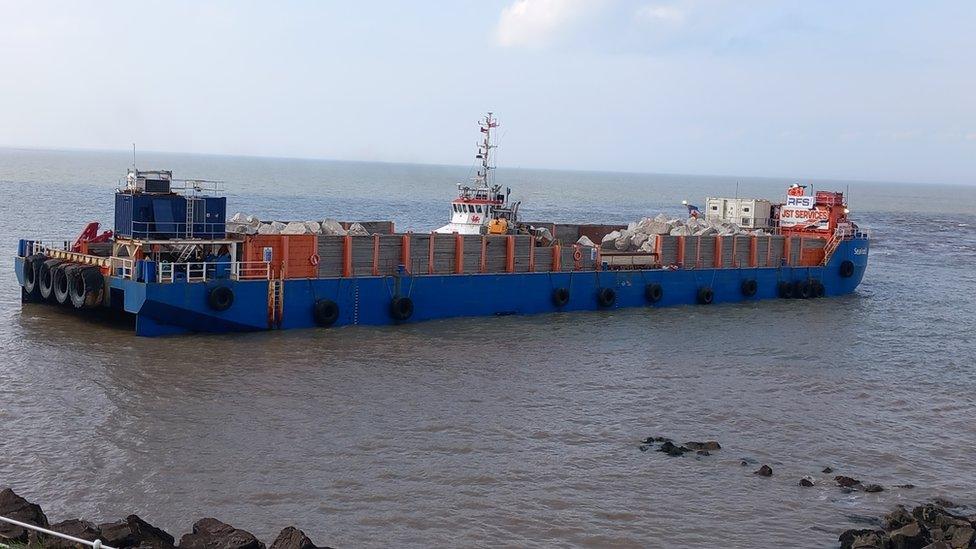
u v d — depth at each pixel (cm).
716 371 3850
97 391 3120
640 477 2562
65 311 4456
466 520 2227
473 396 3275
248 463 2519
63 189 15350
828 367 4019
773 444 2916
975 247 11312
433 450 2691
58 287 4250
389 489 2386
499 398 3266
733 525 2278
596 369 3778
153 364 3509
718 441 2919
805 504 2431
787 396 3497
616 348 4219
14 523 1677
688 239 5891
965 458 2861
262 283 4159
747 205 7094
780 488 2534
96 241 4603
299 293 4281
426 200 17288
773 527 2278
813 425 3136
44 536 1719
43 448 2559
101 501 2230
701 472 2625
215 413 2939
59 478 2355
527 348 4122
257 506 2247
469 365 3741
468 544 2102
